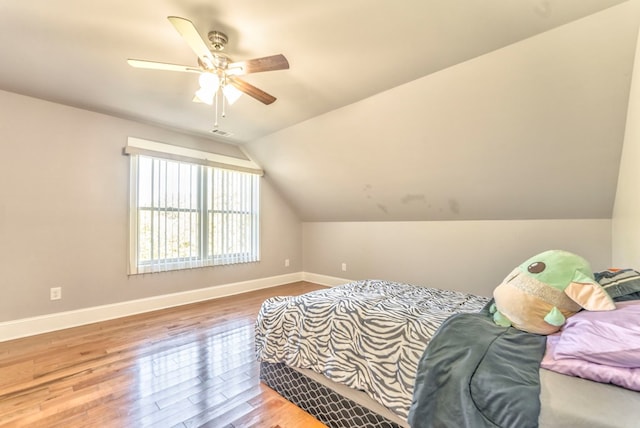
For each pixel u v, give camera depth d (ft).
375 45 6.08
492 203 9.88
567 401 2.80
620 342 2.91
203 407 5.42
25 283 8.63
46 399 5.57
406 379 4.08
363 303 5.44
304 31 5.66
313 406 5.21
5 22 5.47
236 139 12.67
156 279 11.19
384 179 11.21
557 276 3.94
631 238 6.27
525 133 7.39
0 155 8.32
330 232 15.72
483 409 3.16
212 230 12.73
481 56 6.41
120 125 10.35
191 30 4.64
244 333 8.92
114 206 10.21
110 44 6.18
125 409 5.31
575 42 5.49
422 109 8.11
